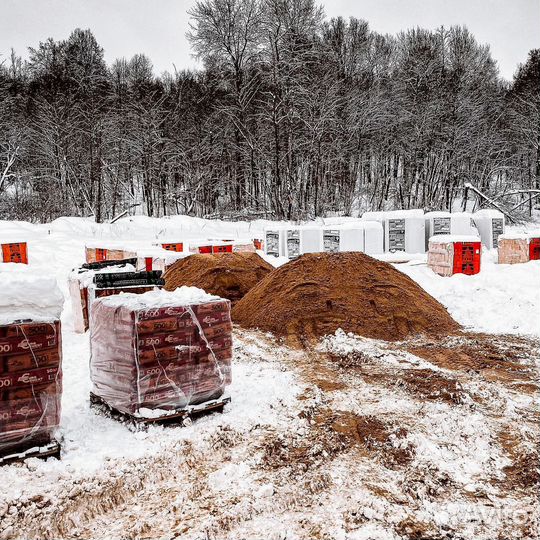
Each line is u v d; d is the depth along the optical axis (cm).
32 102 3853
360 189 4062
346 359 789
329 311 970
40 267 1647
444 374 708
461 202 4125
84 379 680
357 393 642
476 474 448
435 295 1220
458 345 863
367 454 484
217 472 450
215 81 3941
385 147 3872
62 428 526
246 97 3784
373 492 418
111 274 863
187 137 3738
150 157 3694
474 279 1296
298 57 3600
